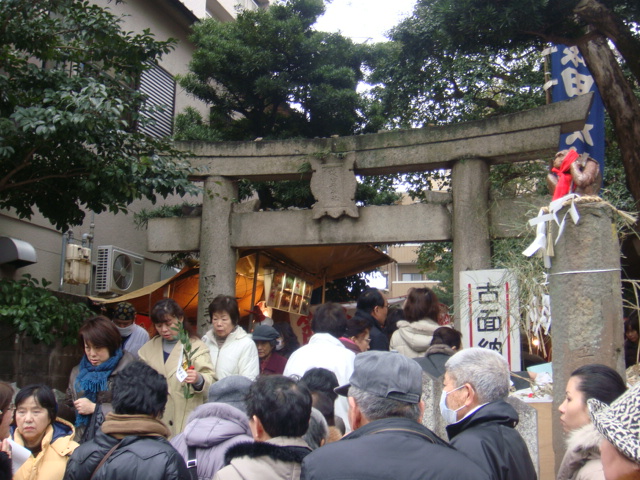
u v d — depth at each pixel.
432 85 11.71
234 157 8.25
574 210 3.66
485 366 2.82
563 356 3.66
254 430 2.75
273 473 2.51
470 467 2.09
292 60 12.30
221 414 3.33
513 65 12.05
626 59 7.63
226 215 8.25
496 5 7.59
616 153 10.79
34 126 5.53
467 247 7.32
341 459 2.09
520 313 5.44
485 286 5.79
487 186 7.46
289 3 12.84
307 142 8.12
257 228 8.14
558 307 3.74
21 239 8.85
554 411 3.68
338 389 2.88
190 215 8.58
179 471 2.84
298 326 11.63
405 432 2.20
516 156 7.32
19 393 3.80
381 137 7.89
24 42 6.31
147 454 2.83
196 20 13.16
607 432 1.38
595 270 3.64
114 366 4.57
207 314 8.01
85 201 6.80
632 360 5.75
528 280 5.34
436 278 25.55
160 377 3.10
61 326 6.47
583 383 2.78
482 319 5.73
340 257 10.91
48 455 3.74
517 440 2.63
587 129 7.83
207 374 4.55
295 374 4.22
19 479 3.60
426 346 4.88
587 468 2.40
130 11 11.66
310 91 12.14
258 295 10.16
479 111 12.20
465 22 7.69
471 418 2.72
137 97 6.81
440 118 12.55
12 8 6.07
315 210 7.95
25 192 6.84
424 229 7.66
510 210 7.33
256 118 12.63
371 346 5.30
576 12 7.41
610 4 7.79
